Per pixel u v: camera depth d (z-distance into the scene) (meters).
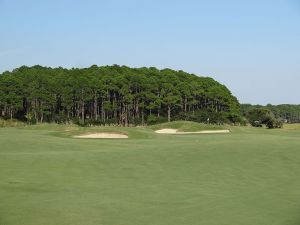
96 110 119.75
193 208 13.43
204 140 36.75
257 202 14.26
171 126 62.94
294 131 63.66
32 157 23.27
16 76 115.06
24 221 11.89
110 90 116.50
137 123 114.94
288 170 20.28
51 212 12.81
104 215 12.59
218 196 15.11
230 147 26.16
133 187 16.62
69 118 111.12
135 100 119.06
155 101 116.94
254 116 102.62
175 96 119.00
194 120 116.00
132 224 11.75
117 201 14.27
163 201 14.31
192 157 23.38
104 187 16.56
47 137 37.50
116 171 20.02
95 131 44.88
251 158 22.94
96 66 132.38
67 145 30.42
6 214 12.52
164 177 18.75
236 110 126.56
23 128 62.03
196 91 126.75
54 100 111.06
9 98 107.06
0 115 111.19
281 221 12.09
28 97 108.69
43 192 15.54
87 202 14.09
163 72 126.75
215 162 22.09
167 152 24.94
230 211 13.08
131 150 26.27
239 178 18.61
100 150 26.86
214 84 132.38
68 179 18.09
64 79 113.94
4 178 17.89
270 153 24.14
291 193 15.66
